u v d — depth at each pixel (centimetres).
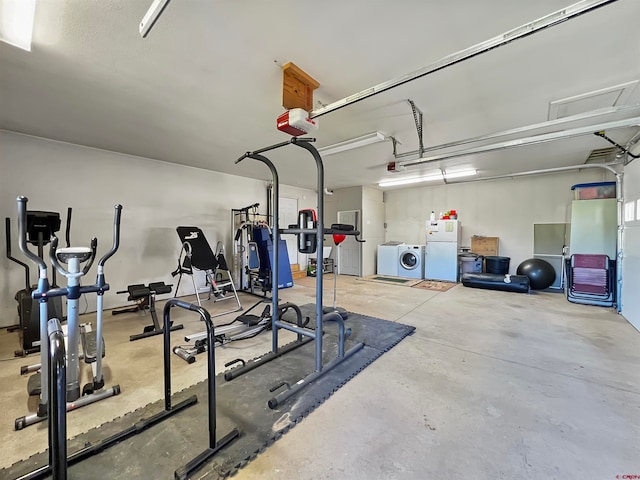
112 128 327
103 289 198
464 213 683
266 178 623
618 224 396
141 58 198
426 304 442
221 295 471
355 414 175
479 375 221
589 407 180
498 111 280
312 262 767
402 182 680
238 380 215
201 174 530
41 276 171
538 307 418
